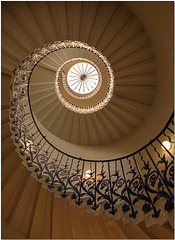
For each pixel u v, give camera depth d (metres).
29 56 3.48
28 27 3.13
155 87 4.47
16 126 3.17
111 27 3.60
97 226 2.63
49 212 2.77
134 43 3.88
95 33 3.66
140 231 2.38
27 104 4.80
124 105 5.14
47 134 5.32
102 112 5.52
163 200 2.14
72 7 3.20
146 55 4.03
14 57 2.97
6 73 2.85
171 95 3.65
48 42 3.47
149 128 4.59
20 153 2.93
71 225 2.70
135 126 5.36
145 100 4.83
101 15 3.39
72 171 4.56
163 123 3.96
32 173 2.88
